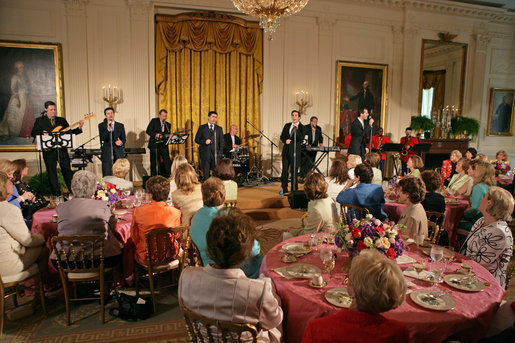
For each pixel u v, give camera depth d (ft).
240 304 4.86
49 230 10.12
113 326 8.87
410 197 8.89
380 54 29.22
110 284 10.71
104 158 21.12
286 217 19.06
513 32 33.14
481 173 12.53
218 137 21.30
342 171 12.31
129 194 13.25
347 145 26.78
